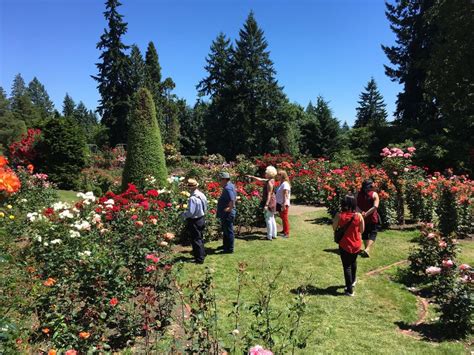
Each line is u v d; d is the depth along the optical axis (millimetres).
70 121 16812
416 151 19219
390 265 6547
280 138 43625
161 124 42281
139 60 40656
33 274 4180
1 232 3885
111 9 39594
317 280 5707
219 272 5844
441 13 22500
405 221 10219
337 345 3842
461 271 4387
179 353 3025
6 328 2609
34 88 106188
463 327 4121
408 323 4453
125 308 3906
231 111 44094
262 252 7020
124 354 3162
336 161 22094
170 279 4160
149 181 9234
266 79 45812
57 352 2746
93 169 20266
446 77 22062
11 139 30031
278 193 8336
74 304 3543
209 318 3219
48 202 10914
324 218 10289
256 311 3234
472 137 20672
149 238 4766
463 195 8875
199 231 6270
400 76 30672
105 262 3652
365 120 69938
